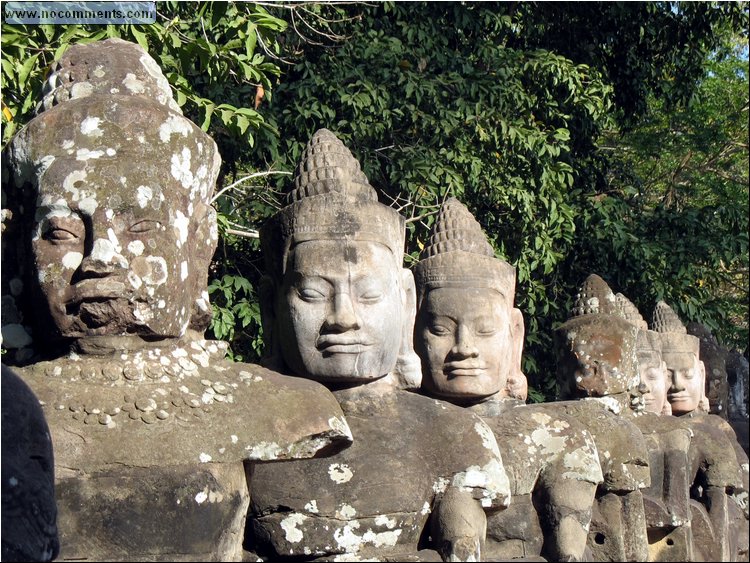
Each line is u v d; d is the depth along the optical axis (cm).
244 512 510
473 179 1290
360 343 616
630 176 1767
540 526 724
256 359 1230
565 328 919
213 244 556
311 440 508
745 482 1164
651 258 1538
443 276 808
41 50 852
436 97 1305
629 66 1730
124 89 539
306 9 1228
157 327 509
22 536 383
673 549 934
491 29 1505
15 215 523
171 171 521
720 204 1691
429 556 585
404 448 607
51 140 512
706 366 1459
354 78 1280
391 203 1300
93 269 495
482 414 796
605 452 789
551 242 1380
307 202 633
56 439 474
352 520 583
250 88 1232
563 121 1490
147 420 487
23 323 529
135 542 469
